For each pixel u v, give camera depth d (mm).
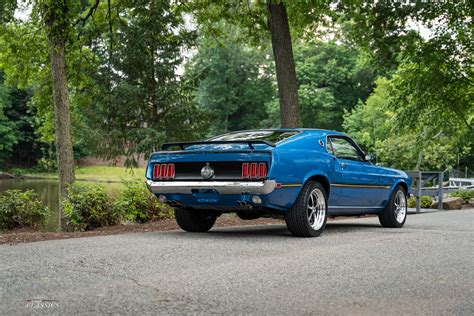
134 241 6984
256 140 7406
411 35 17547
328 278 4684
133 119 30000
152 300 3807
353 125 56000
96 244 6652
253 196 7227
